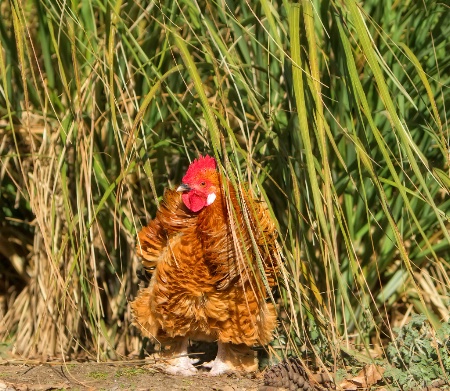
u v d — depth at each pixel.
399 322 15.64
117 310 15.48
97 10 14.86
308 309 12.87
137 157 13.67
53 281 14.54
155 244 12.80
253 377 13.52
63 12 12.82
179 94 14.26
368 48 10.62
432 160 14.80
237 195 11.09
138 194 15.20
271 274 12.82
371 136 14.12
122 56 14.08
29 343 15.63
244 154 11.92
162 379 13.09
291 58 11.01
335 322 13.18
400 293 15.38
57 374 13.37
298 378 12.15
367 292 14.91
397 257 15.45
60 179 14.09
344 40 11.18
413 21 14.33
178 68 12.38
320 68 13.97
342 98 13.83
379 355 14.39
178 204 12.46
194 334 13.27
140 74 14.36
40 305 15.26
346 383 12.53
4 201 16.06
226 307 12.52
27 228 16.20
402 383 12.30
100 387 12.65
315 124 11.59
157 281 12.65
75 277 14.86
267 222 12.46
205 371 13.95
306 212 13.74
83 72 14.37
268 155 14.12
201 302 12.56
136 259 14.99
